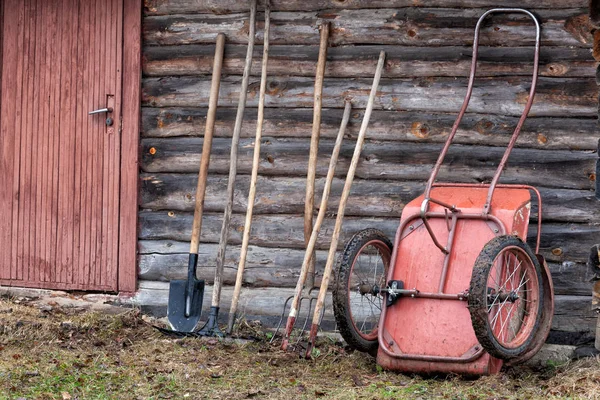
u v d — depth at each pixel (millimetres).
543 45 7664
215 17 8141
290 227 8078
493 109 7746
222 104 8141
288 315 8008
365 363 7488
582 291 7625
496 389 6965
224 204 8148
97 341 7691
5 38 8398
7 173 8430
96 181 8305
